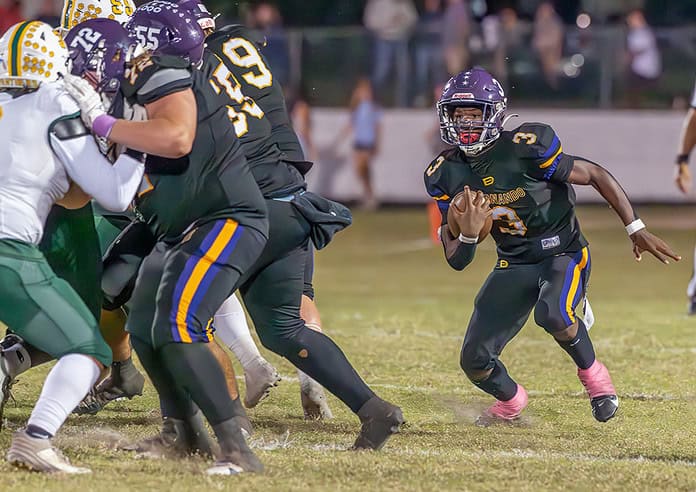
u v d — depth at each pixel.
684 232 42.94
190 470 12.40
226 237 12.39
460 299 29.31
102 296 13.77
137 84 12.14
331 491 11.73
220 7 50.91
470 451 13.99
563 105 50.00
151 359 12.64
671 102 50.09
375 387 18.27
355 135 49.31
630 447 14.38
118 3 16.44
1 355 14.05
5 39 12.46
